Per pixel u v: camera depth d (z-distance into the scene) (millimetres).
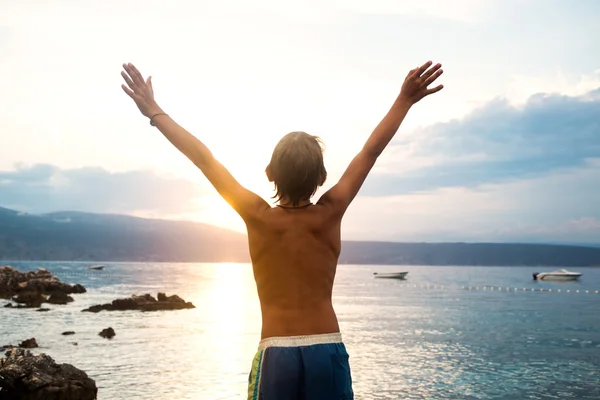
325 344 2777
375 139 3066
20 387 11039
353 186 3002
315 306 2846
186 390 13750
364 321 34000
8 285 45438
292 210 2922
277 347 2760
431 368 18094
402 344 23688
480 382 16125
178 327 26922
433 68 3062
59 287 49312
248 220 2941
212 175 3002
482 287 95438
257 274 2924
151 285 79125
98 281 91562
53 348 19562
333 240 2936
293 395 2697
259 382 2750
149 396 13094
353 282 113000
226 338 23359
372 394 14406
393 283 110250
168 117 3107
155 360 17672
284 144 2910
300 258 2863
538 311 44375
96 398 12297
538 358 20609
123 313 33406
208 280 104375
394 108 3117
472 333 28344
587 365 19156
